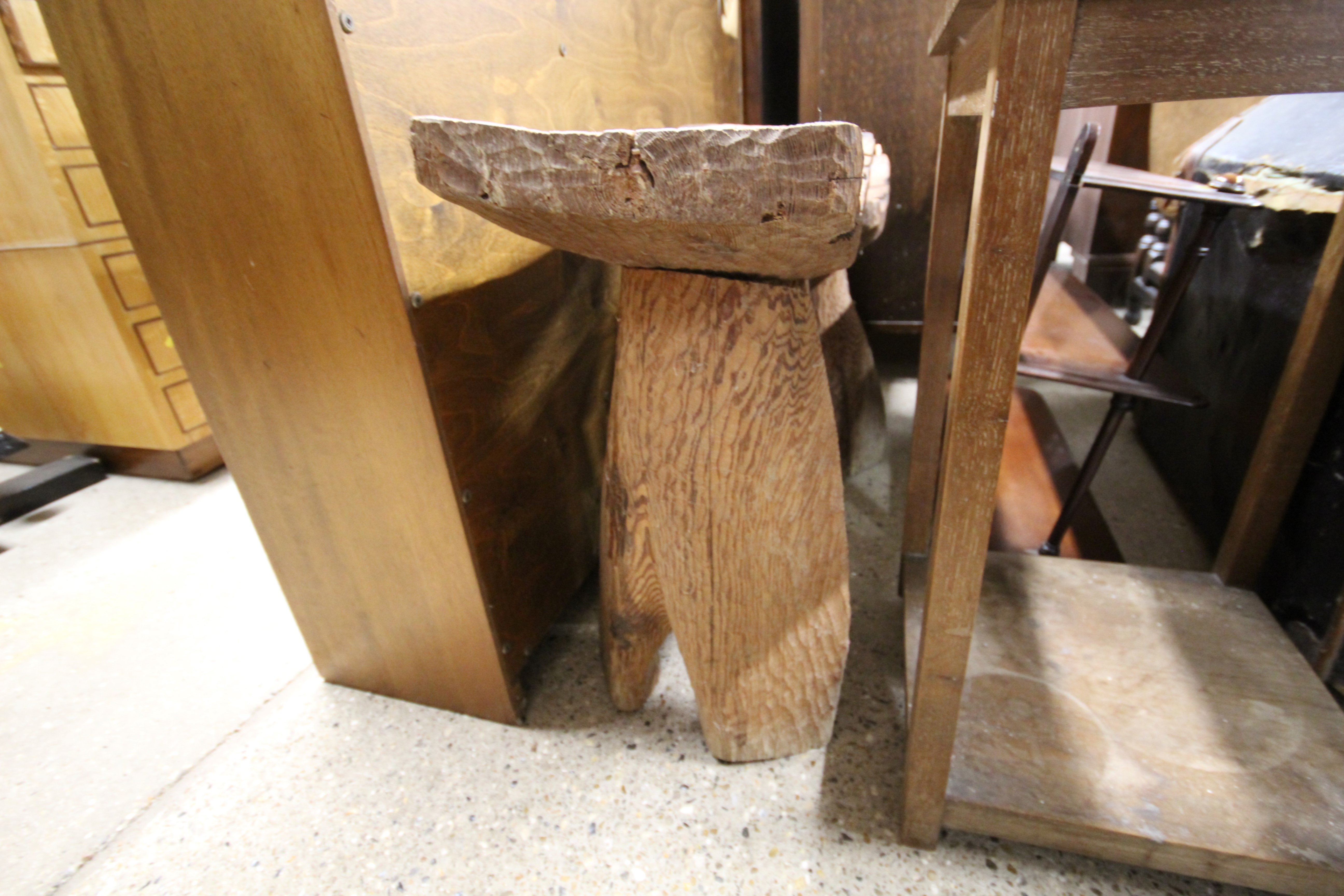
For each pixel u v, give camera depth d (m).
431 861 0.71
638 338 0.64
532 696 0.93
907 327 1.83
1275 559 0.87
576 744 0.84
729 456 0.63
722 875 0.67
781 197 0.42
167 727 0.93
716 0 1.44
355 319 0.65
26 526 1.51
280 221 0.63
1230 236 1.08
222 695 0.98
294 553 0.86
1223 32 0.37
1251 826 0.59
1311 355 0.71
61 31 0.60
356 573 0.84
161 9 0.56
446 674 0.88
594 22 0.95
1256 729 0.68
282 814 0.78
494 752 0.84
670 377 0.62
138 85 0.60
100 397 1.59
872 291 1.81
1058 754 0.67
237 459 0.80
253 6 0.54
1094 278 2.15
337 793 0.80
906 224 1.71
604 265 1.07
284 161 0.59
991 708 0.72
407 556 0.79
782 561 0.68
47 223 1.38
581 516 1.07
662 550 0.70
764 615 0.70
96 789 0.83
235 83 0.57
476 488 0.76
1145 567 0.96
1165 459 1.35
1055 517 1.22
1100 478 1.37
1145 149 1.88
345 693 0.96
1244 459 1.02
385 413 0.70
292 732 0.90
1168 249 1.51
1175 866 0.60
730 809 0.74
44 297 1.48
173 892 0.70
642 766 0.81
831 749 0.81
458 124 0.48
